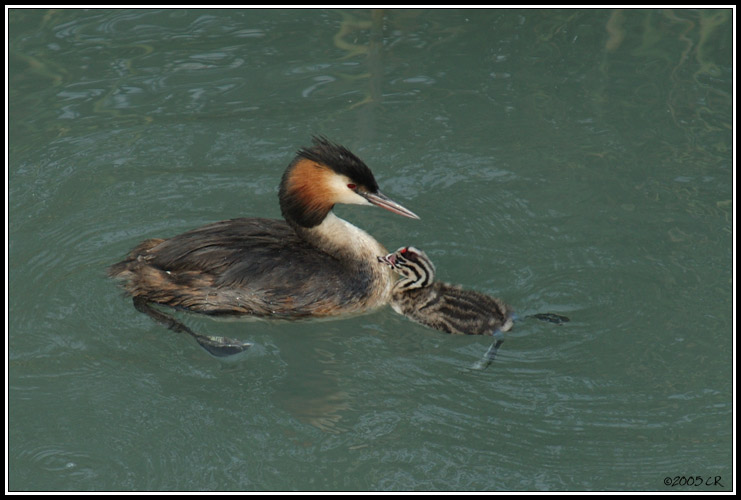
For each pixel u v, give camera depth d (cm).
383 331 1161
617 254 1241
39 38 1694
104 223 1309
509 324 1124
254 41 1709
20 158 1415
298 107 1545
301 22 1762
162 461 955
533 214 1326
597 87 1592
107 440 976
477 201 1355
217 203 1355
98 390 1035
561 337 1106
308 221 1188
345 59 1661
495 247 1269
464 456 953
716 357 1064
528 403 1013
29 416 996
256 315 1158
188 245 1153
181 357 1091
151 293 1155
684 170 1402
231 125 1504
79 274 1210
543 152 1452
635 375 1045
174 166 1423
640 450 951
